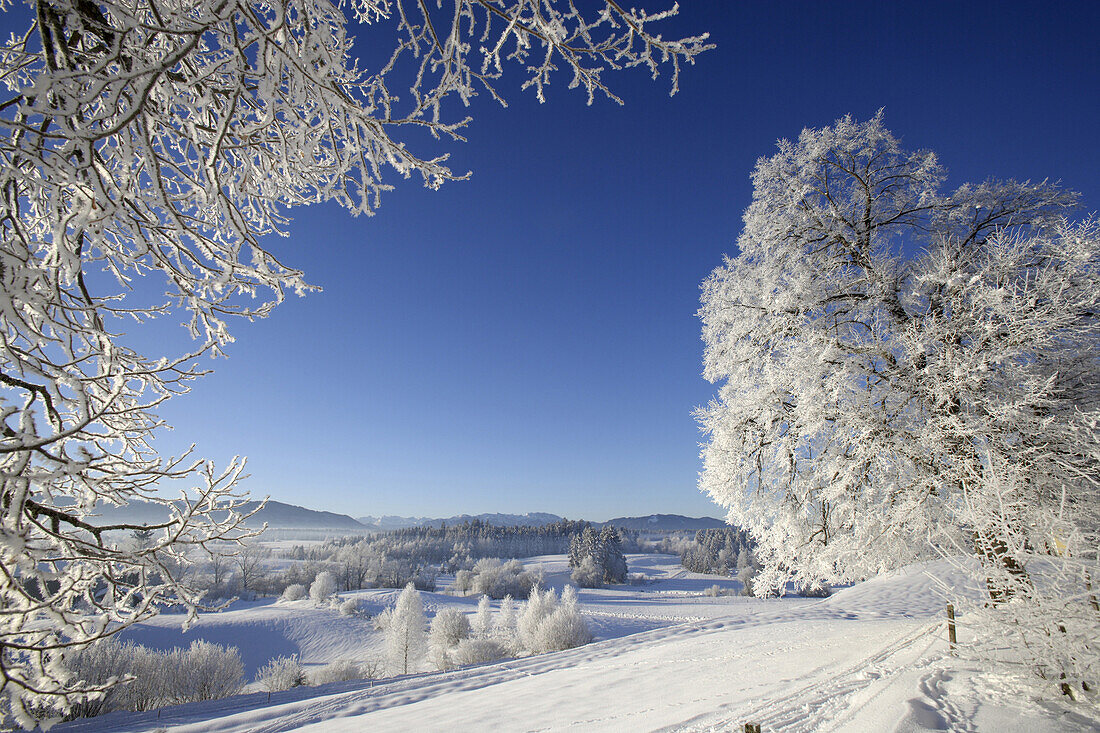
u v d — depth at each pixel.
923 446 7.79
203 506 2.51
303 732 9.66
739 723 5.41
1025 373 7.42
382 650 37.66
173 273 2.38
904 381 8.26
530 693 10.20
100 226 1.99
